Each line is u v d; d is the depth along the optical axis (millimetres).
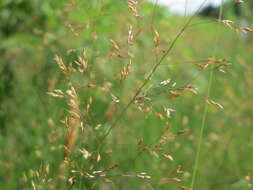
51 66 2666
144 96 1562
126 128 2535
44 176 1740
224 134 3012
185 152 2758
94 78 1886
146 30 2354
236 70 3586
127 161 2422
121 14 2584
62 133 2133
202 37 3885
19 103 2711
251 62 3732
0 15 3104
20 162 2342
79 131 1929
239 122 3119
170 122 2736
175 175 2479
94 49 2162
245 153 2967
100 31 2588
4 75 2846
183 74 3174
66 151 1646
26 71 2834
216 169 2785
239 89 3408
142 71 2434
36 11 2973
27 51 2957
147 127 2646
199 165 2742
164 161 2506
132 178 2320
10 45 2934
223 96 3311
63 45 2617
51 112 2391
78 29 1923
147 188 1994
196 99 3119
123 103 2490
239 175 2801
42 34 2875
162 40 2469
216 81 3398
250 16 3896
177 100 2943
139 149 1600
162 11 2795
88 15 2031
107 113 2232
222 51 3805
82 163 1662
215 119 3127
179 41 3381
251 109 3250
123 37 2375
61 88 2227
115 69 2324
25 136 2508
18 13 3070
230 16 3750
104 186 2162
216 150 2896
